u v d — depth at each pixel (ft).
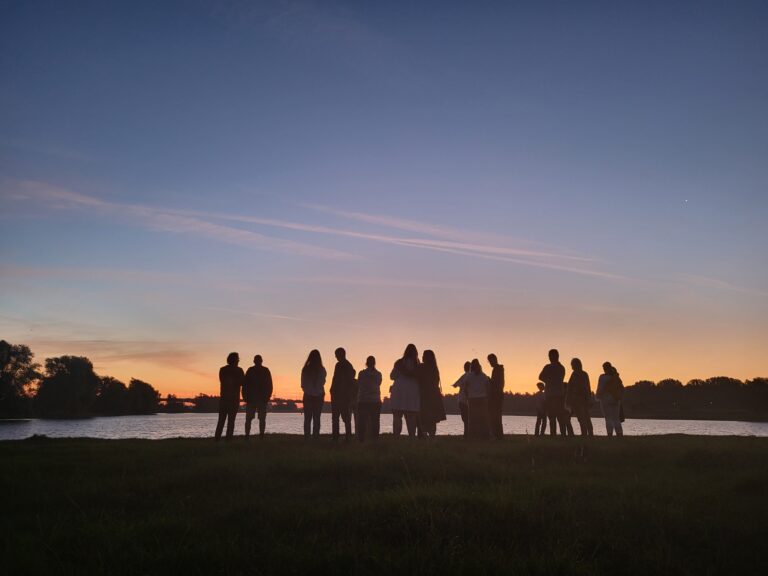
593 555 17.60
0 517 22.70
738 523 21.74
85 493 26.73
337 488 28.35
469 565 16.12
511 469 32.78
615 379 61.05
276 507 23.08
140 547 17.57
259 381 55.98
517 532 19.84
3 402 479.41
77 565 16.31
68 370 536.83
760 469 34.68
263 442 50.85
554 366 59.57
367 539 18.53
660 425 259.39
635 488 27.58
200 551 17.21
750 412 380.99
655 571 16.70
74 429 270.26
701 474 33.96
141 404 654.94
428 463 32.83
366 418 54.24
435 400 57.11
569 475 32.78
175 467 34.76
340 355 54.19
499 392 58.49
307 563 16.56
